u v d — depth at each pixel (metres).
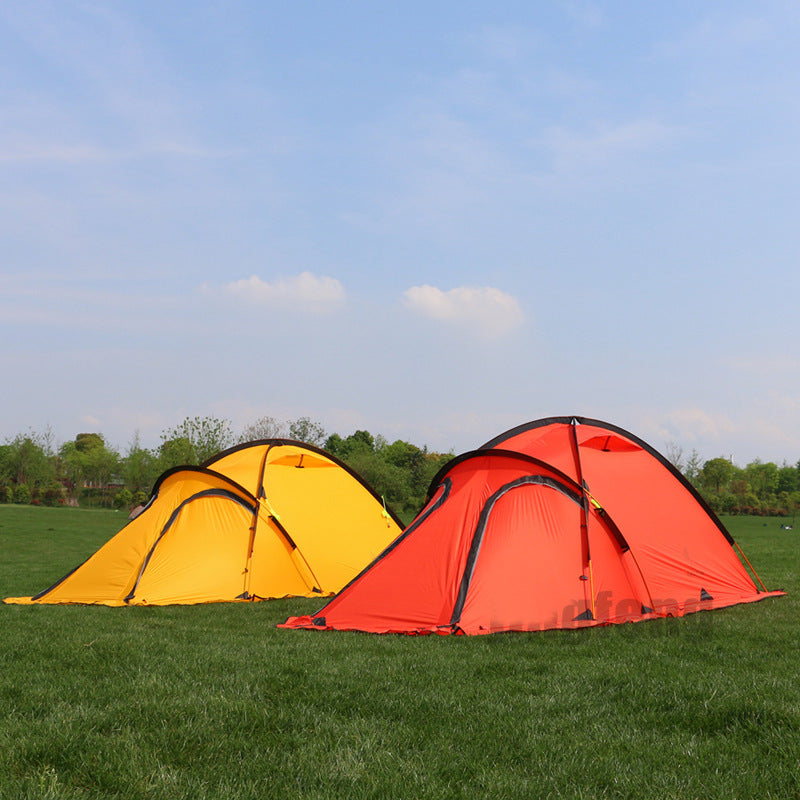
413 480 69.25
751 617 9.84
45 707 5.32
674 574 10.59
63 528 38.78
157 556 12.14
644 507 10.85
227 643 8.09
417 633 8.88
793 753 4.39
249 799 3.82
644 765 4.32
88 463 93.75
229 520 12.62
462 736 4.82
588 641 8.27
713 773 4.18
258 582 12.25
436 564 9.63
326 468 14.23
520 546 9.65
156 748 4.46
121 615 10.47
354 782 4.02
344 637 8.66
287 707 5.39
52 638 8.25
